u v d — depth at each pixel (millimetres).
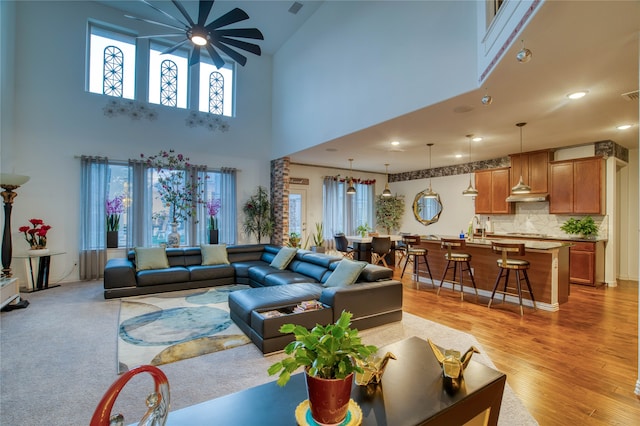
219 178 7020
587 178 5590
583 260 5496
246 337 3111
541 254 4211
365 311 3338
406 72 4121
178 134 6562
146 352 2787
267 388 1548
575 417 1976
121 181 5961
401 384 1565
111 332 3225
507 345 3016
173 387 2258
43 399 2084
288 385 1573
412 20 4039
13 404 2025
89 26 5848
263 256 5973
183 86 6734
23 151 5168
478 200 7289
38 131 5285
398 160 7648
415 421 1289
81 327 3354
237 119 7277
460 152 6602
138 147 6137
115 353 2758
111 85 5996
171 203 6305
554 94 3473
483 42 3141
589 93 3465
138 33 6152
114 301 4316
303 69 6480
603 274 5582
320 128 5918
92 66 5863
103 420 923
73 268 5539
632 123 4484
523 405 2094
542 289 4195
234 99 7316
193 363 2607
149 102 6270
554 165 6023
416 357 1869
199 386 2277
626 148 6039
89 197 5578
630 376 2461
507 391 2254
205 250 5555
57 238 5414
